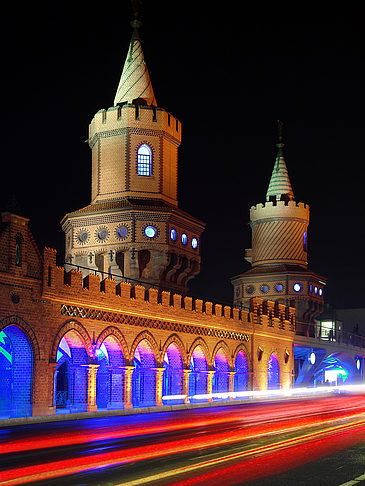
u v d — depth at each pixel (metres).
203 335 47.44
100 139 49.88
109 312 37.41
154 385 41.34
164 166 49.53
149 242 47.16
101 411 34.59
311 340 68.00
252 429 25.09
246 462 16.20
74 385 35.50
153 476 14.15
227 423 28.14
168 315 42.88
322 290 71.62
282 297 68.38
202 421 29.39
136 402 42.41
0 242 30.20
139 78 51.28
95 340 36.09
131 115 48.78
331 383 84.12
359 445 19.84
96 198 49.66
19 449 18.91
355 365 82.38
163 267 47.72
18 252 31.20
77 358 35.69
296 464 15.91
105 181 49.28
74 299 34.41
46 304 32.81
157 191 48.94
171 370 44.88
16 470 14.97
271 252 70.31
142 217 47.25
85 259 48.94
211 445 19.66
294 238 70.38
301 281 68.56
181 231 49.56
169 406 40.50
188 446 19.38
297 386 71.12
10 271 30.47
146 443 20.17
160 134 49.31
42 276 32.38
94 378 35.84
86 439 21.47
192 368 49.72
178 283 50.47
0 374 34.72
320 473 14.62
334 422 28.86
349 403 48.06
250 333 54.38
